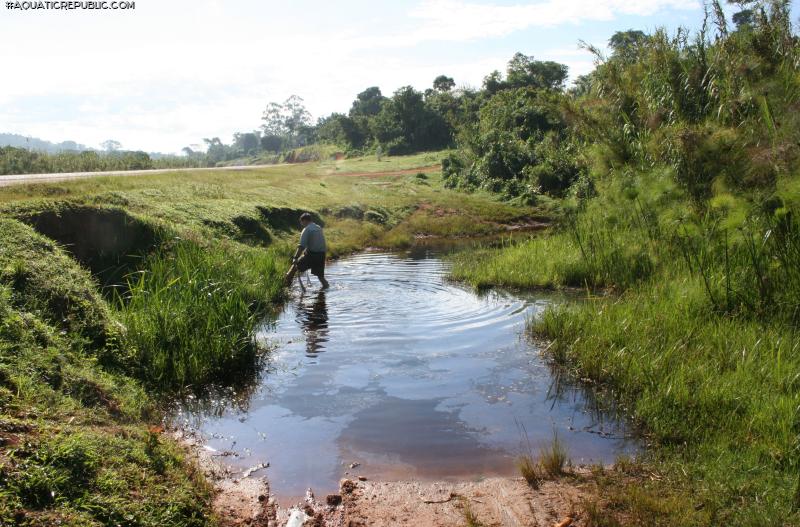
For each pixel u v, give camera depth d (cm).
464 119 5784
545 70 6819
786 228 819
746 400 543
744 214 820
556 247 1398
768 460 456
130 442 452
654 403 566
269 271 1192
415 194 3095
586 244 1285
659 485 445
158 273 902
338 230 2081
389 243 1986
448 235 2325
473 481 470
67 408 487
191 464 470
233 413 602
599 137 1390
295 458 508
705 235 972
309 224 1230
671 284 912
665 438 525
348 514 423
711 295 815
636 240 1162
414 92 6394
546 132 3497
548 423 573
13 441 385
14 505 329
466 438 544
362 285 1251
